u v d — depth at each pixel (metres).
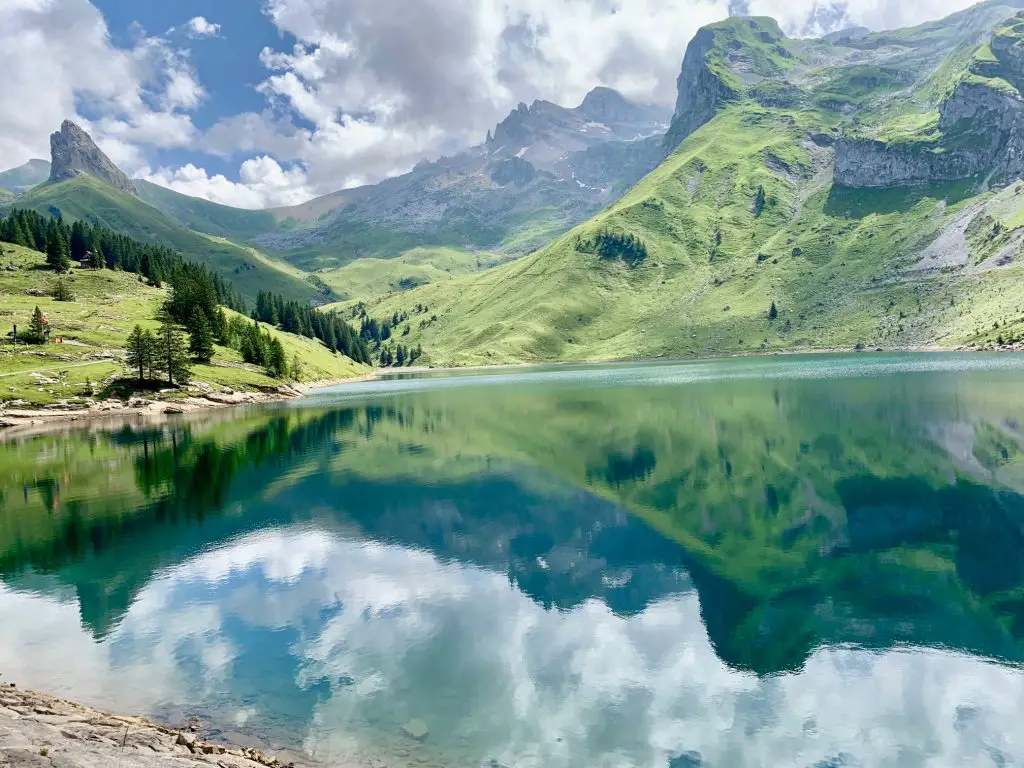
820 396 118.31
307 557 45.00
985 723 23.67
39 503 60.81
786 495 56.16
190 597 37.81
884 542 43.31
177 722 23.72
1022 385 113.88
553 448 84.31
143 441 97.00
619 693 26.27
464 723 23.75
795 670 27.94
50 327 165.00
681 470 68.12
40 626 33.75
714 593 36.66
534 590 38.16
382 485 66.75
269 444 93.44
